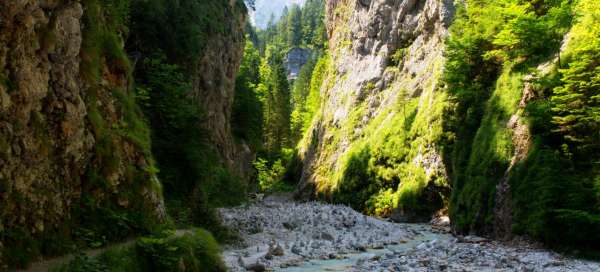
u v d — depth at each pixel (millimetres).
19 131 10328
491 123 27797
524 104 25234
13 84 10297
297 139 107938
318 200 59656
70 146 12062
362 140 56969
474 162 28109
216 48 43656
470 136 31469
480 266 16688
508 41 27406
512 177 23438
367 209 46406
